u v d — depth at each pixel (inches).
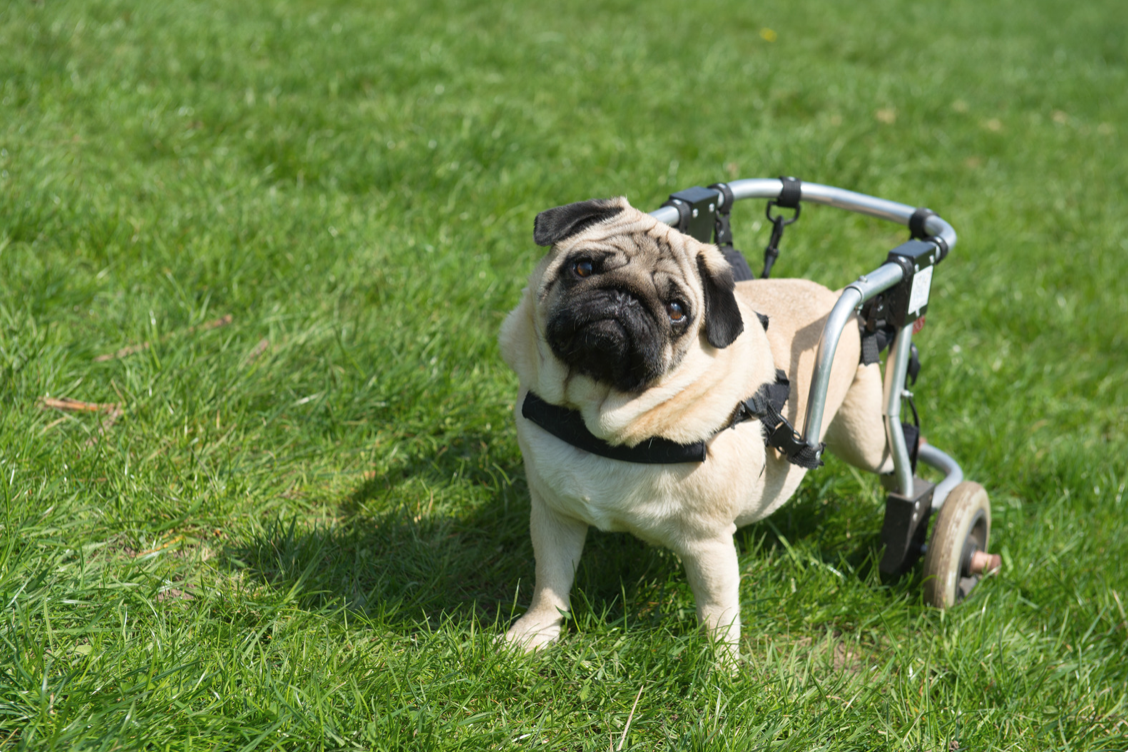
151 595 110.5
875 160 302.4
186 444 138.5
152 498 127.6
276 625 111.0
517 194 230.7
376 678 104.0
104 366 149.5
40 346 145.5
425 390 162.1
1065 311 230.1
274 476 140.1
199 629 107.7
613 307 95.7
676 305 102.0
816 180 278.8
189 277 175.0
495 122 268.2
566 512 115.1
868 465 144.5
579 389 104.9
